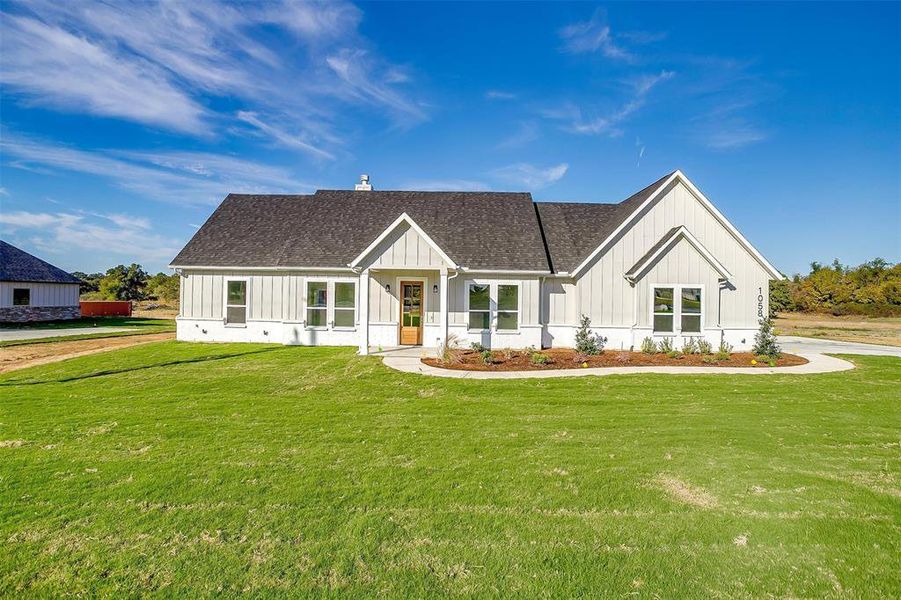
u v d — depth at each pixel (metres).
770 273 17.11
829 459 6.23
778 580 3.62
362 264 15.59
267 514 4.65
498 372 12.50
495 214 20.11
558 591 3.49
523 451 6.54
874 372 12.69
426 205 20.91
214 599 3.41
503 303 17.47
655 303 16.70
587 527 4.41
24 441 6.91
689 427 7.74
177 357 15.21
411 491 5.19
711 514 4.66
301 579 3.63
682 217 17.34
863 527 4.39
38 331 24.89
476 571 3.74
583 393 10.24
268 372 12.66
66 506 4.81
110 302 36.38
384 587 3.54
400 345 17.89
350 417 8.37
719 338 16.66
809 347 19.11
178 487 5.27
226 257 19.02
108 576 3.68
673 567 3.78
